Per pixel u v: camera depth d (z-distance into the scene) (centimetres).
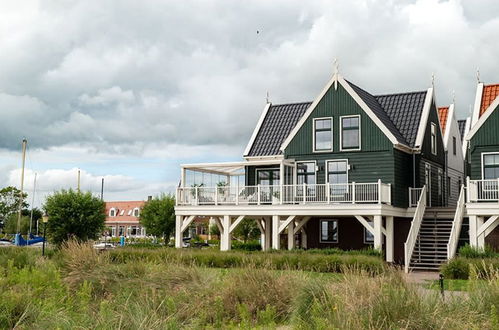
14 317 934
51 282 1246
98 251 1488
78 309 1039
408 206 2875
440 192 3291
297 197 2816
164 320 873
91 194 3516
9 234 7250
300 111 3397
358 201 2594
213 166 2955
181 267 1288
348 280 1005
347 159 2845
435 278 2033
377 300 884
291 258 2205
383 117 2970
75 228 3400
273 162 2853
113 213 8475
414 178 2944
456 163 3688
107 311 881
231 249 2941
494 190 2367
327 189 2642
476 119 2669
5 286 1170
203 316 1002
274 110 3494
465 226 2698
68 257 1445
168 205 4203
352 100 2859
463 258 2030
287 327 983
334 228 3020
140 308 924
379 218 2523
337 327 827
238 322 1036
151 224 4203
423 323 831
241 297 1101
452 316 865
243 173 3172
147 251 2438
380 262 2053
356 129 2844
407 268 2361
